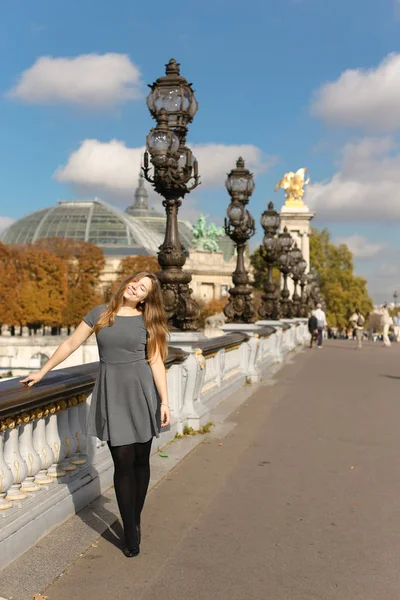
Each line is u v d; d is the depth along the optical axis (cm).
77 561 562
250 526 665
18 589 504
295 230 6569
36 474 646
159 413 590
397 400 1572
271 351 2645
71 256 10419
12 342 7169
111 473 776
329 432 1152
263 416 1313
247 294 1906
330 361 2783
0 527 547
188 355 1127
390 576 547
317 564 571
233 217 1859
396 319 5231
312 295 5750
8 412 549
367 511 715
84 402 733
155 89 1132
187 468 894
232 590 519
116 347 571
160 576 541
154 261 12050
